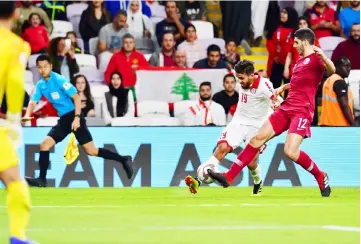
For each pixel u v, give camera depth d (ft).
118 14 189.57
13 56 63.21
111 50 189.88
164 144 160.15
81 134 143.84
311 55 120.78
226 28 199.21
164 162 159.94
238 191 143.43
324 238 70.23
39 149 155.94
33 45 184.24
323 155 162.40
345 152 162.81
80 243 67.26
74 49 179.83
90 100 169.37
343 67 167.12
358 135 163.12
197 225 81.71
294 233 74.18
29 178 148.77
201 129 160.76
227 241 68.23
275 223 83.56
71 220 87.71
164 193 138.00
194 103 170.50
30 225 82.43
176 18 192.44
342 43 185.57
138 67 178.70
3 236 73.67
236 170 121.49
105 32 190.19
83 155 158.71
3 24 64.64
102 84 184.65
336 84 165.89
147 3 199.62
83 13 191.72
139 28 192.13
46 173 148.77
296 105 121.60
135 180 159.53
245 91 124.47
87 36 192.13
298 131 121.90
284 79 187.93
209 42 192.13
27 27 185.78
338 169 162.50
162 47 187.93
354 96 181.78
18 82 63.10
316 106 180.24
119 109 170.91
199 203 111.65
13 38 63.82
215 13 208.23
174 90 178.09
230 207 104.27
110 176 159.02
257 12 199.00
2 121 63.82
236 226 80.53
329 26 195.42
